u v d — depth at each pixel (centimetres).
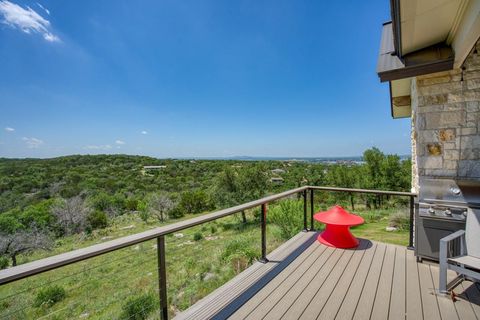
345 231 323
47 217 2006
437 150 285
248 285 223
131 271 910
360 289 213
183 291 608
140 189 3228
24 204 2320
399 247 312
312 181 2208
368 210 1445
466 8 187
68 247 1719
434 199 253
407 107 500
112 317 568
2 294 767
